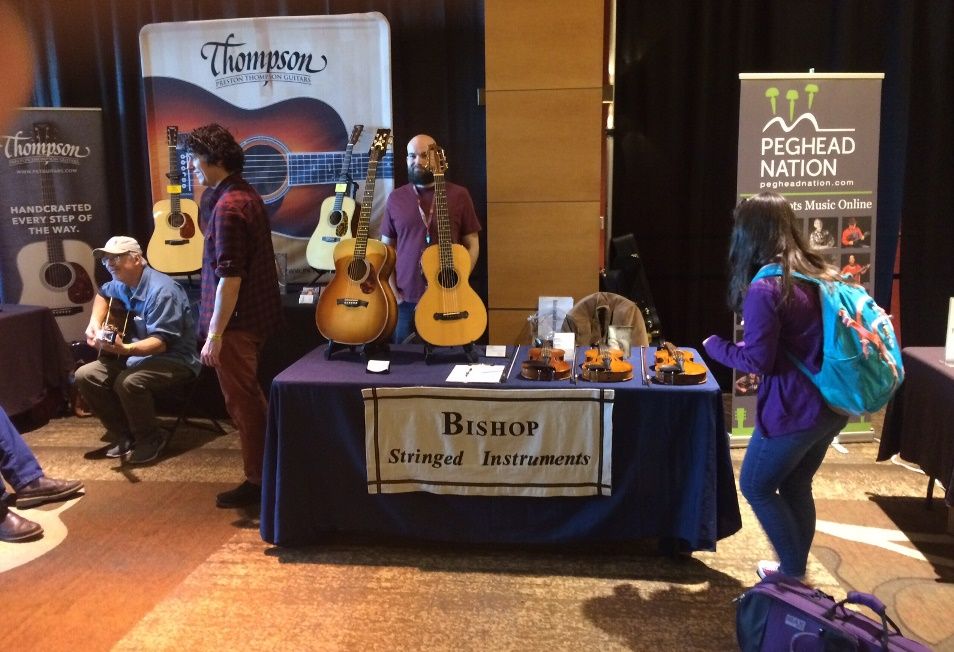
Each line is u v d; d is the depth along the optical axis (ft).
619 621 7.43
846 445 12.10
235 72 13.79
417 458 8.44
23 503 10.26
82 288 14.25
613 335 9.30
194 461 11.81
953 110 13.16
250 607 7.79
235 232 9.07
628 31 13.44
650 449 8.07
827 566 8.45
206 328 9.64
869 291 11.96
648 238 14.14
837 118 11.58
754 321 6.59
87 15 14.38
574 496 8.29
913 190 13.56
